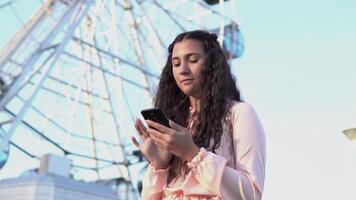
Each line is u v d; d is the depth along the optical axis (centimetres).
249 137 216
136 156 2180
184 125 253
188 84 240
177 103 264
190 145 204
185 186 212
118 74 2042
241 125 220
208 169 197
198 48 240
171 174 233
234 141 220
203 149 204
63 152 2073
